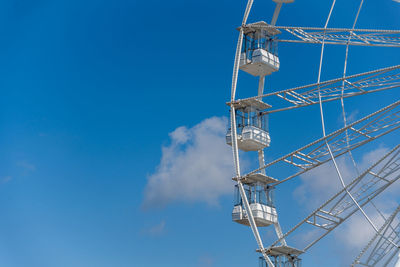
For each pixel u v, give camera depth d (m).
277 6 47.47
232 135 44.66
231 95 45.88
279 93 42.09
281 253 40.12
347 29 41.41
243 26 47.34
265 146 45.66
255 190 43.38
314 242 38.34
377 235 33.72
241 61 47.69
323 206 36.50
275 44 47.81
